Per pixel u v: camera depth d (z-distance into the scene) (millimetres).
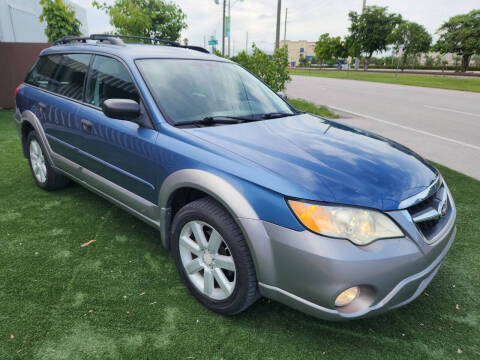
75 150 3039
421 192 1876
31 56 9023
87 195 3748
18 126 3900
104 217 3256
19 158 4973
